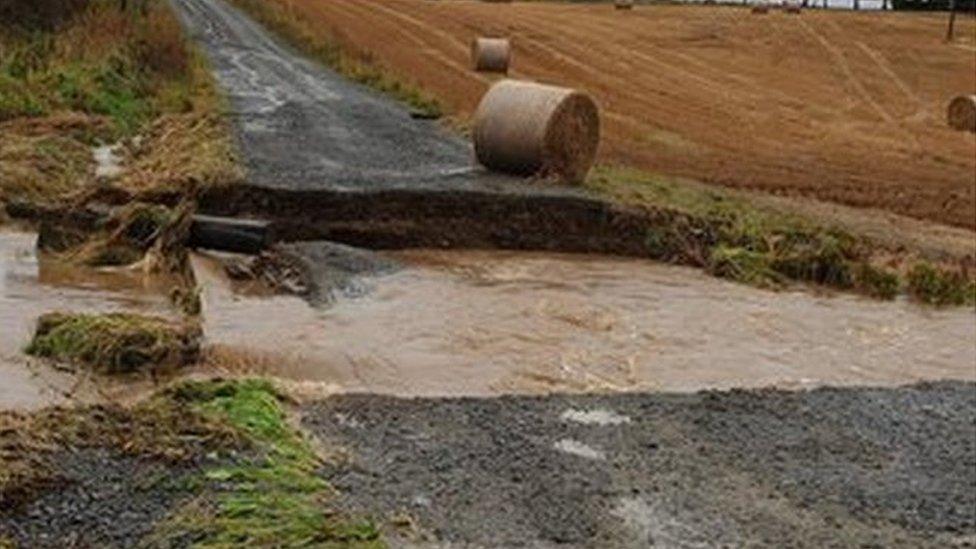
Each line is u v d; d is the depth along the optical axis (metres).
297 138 24.12
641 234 19.11
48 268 15.87
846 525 9.44
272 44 46.78
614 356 14.06
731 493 9.84
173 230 16.59
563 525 8.88
